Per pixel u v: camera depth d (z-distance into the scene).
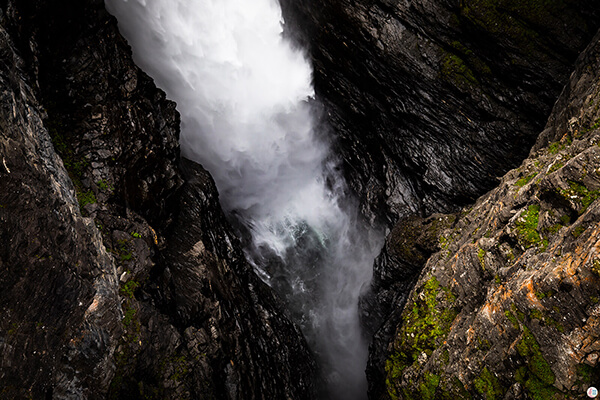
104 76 9.07
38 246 5.12
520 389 6.04
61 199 6.05
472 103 11.48
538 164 8.16
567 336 5.37
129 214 8.67
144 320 7.66
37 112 6.70
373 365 11.35
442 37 11.41
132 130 9.35
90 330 6.14
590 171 6.03
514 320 6.14
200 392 8.37
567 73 9.91
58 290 5.49
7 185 4.71
